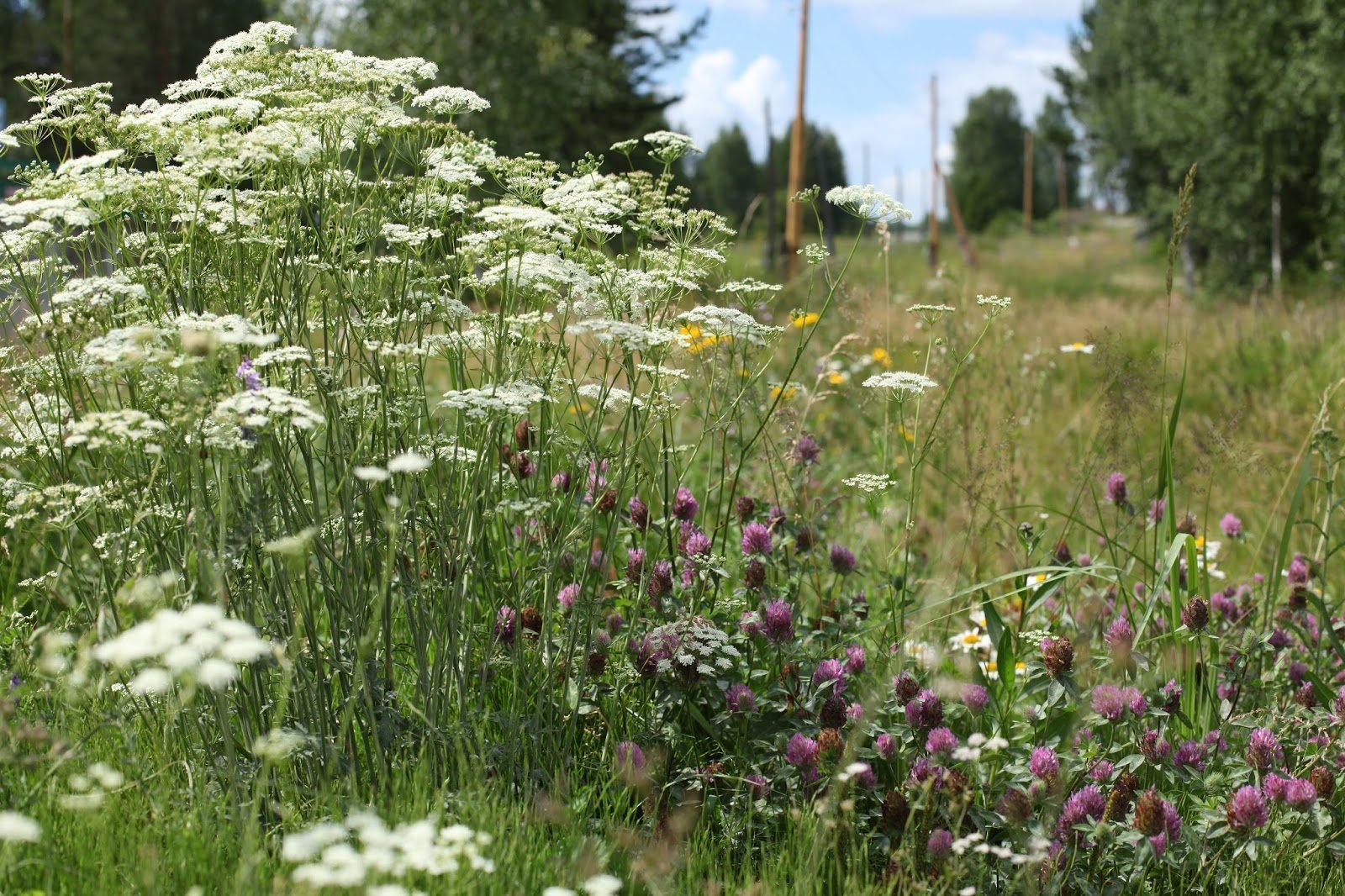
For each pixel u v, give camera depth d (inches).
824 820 120.3
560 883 107.0
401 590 130.0
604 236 146.5
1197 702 161.8
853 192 159.2
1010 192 4328.3
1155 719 153.8
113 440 115.7
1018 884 121.3
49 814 106.2
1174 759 139.0
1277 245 1037.8
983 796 130.7
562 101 1197.7
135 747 119.3
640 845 122.0
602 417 142.2
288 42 139.6
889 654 162.2
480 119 1135.6
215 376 110.9
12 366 133.9
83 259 133.2
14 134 136.6
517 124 1180.5
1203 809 132.6
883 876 124.4
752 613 152.2
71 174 121.6
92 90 133.9
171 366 110.1
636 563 159.8
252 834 96.7
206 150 119.0
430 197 144.1
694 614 153.9
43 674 125.8
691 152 158.1
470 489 136.4
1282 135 1031.6
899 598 185.6
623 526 163.6
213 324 112.8
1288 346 469.7
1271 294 862.5
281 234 130.6
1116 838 129.2
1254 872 132.6
